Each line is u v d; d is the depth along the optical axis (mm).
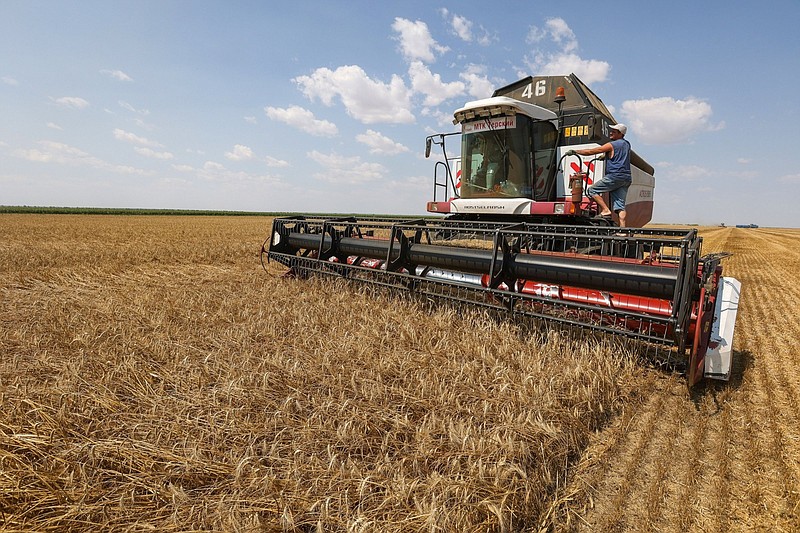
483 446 2627
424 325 5020
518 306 4996
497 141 7863
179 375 3621
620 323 4359
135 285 7820
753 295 9188
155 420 2920
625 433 3252
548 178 7957
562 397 3340
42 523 2000
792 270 13766
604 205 7156
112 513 2115
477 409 3137
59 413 2838
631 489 2629
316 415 2979
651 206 12375
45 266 9961
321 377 3623
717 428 3357
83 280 8453
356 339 4523
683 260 3662
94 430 2766
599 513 2430
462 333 4797
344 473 2391
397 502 2199
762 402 3795
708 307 3809
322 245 7332
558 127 8008
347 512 2129
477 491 2293
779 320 6934
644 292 3973
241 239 19172
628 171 7012
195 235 21781
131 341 4348
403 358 4012
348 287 6734
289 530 2062
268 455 2518
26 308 5914
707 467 2863
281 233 8438
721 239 32375
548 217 7711
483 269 5219
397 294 6062
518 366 3934
